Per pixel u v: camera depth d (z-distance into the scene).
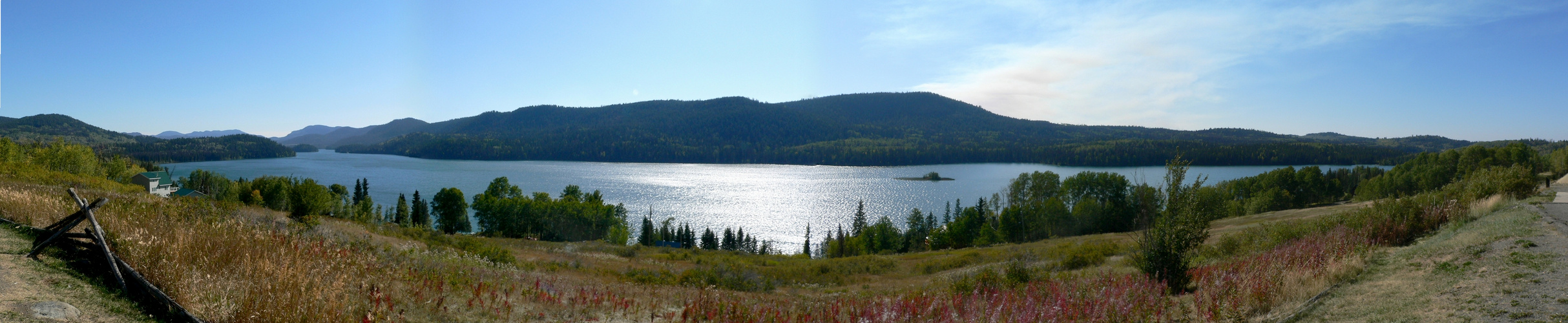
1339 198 96.94
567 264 23.17
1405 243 15.22
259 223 13.72
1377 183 76.75
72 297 6.04
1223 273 11.84
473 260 16.91
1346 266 11.33
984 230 64.50
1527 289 7.85
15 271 6.43
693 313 10.62
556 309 9.88
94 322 5.57
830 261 33.06
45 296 5.86
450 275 11.04
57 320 5.34
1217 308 9.29
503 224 72.88
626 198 136.62
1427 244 13.27
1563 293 7.41
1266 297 10.07
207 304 6.20
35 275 6.48
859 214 90.44
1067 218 65.31
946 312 10.80
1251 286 10.43
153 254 7.25
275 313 6.12
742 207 122.75
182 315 6.09
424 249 19.97
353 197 106.69
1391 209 17.38
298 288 6.72
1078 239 43.25
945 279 21.78
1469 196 19.50
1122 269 17.50
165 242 7.62
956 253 39.91
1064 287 12.27
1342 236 14.95
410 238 27.69
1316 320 8.60
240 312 6.14
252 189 63.09
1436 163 78.56
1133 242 26.42
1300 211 53.97
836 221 107.31
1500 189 21.70
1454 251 11.11
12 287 5.90
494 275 13.28
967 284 15.28
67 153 63.91
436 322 7.83
